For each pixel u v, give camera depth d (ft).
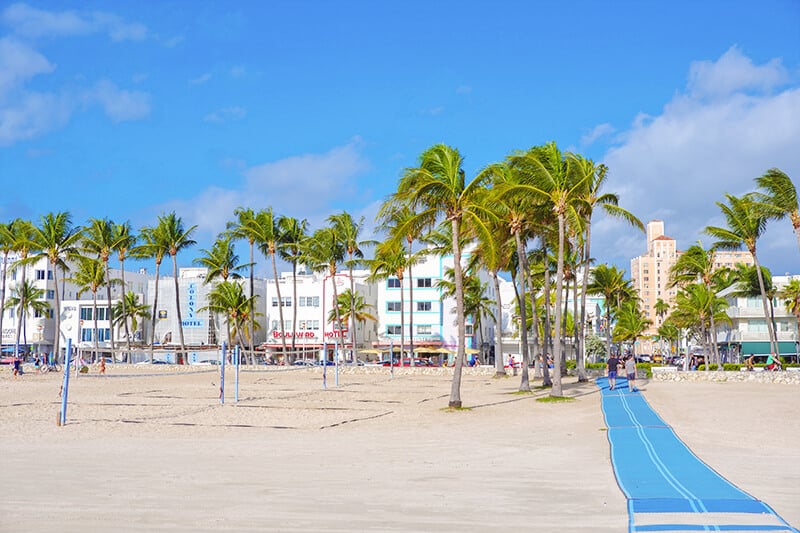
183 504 34.09
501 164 107.24
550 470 44.75
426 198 92.43
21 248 230.07
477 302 256.52
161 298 314.14
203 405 98.43
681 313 268.41
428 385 148.97
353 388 139.33
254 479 41.06
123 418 80.18
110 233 241.14
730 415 79.56
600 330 313.94
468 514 32.04
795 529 28.50
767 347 237.04
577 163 99.55
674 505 33.19
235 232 234.58
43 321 314.76
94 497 35.68
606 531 28.76
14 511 32.50
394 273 219.00
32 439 61.46
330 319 277.03
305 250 229.45
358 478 41.55
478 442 60.13
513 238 132.67
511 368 197.26
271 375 194.59
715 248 164.86
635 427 67.46
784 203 139.13
